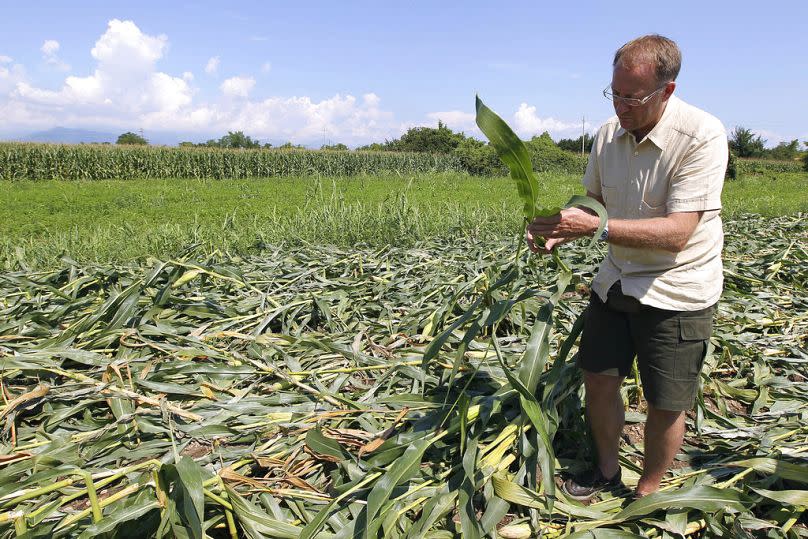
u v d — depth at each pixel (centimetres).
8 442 271
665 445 230
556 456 274
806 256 637
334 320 418
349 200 1672
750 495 235
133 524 207
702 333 218
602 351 239
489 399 262
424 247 729
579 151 6588
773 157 6575
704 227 218
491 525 213
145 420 281
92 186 2256
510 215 1040
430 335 391
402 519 219
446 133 5441
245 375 329
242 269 552
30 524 210
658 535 220
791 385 337
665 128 212
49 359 319
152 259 550
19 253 685
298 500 227
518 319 395
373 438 268
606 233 213
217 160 3031
